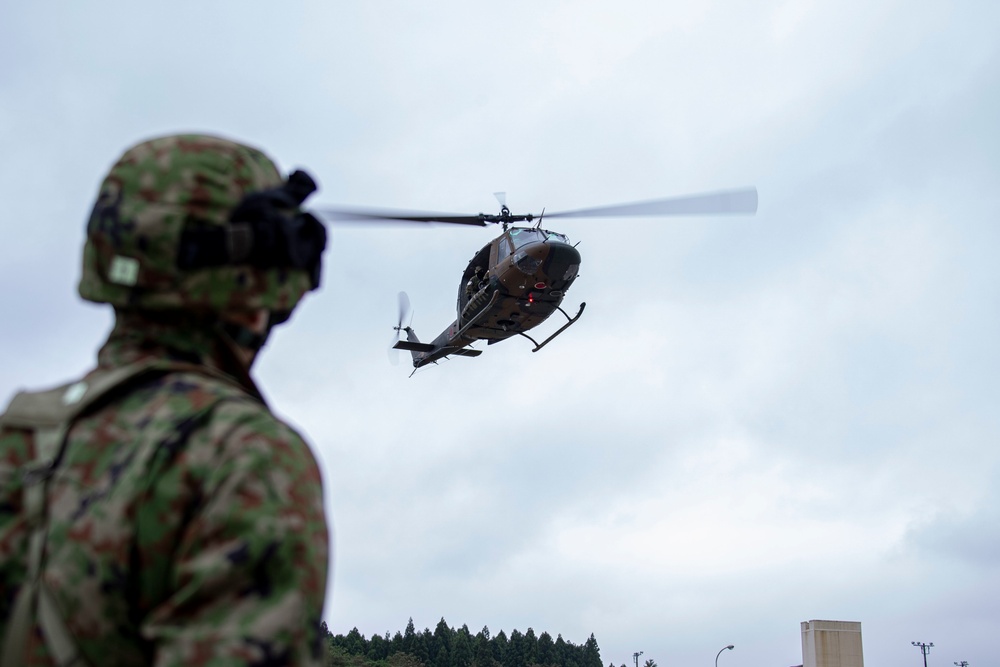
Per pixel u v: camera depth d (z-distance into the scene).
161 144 2.14
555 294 23.20
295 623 1.69
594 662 105.62
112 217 2.05
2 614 1.85
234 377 2.17
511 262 22.38
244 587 1.70
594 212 20.77
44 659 1.78
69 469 1.89
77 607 1.78
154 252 2.04
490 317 24.14
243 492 1.76
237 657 1.62
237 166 2.17
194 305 2.09
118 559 1.77
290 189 2.29
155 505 1.78
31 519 1.87
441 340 27.78
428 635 97.81
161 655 1.65
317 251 2.29
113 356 2.13
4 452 1.98
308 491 1.83
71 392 2.03
